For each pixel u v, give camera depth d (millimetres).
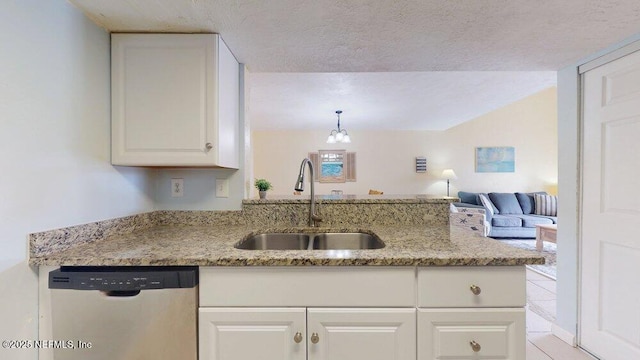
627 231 1551
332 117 4781
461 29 1335
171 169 1647
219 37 1365
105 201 1280
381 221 1674
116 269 991
